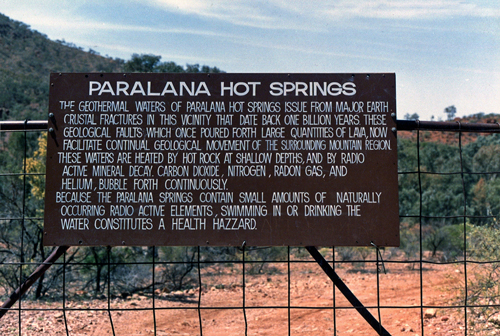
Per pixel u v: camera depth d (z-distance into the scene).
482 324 6.45
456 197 29.22
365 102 5.06
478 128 5.01
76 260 11.43
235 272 15.21
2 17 87.50
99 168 5.02
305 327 7.85
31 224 10.88
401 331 7.15
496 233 6.99
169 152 5.02
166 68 30.56
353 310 9.27
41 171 12.19
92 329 7.47
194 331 7.61
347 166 5.01
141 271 12.35
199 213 4.97
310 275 15.27
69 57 82.75
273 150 5.02
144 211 4.98
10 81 52.72
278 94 5.06
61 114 5.06
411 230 25.89
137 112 5.05
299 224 4.96
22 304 9.48
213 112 5.04
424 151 37.81
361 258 19.53
